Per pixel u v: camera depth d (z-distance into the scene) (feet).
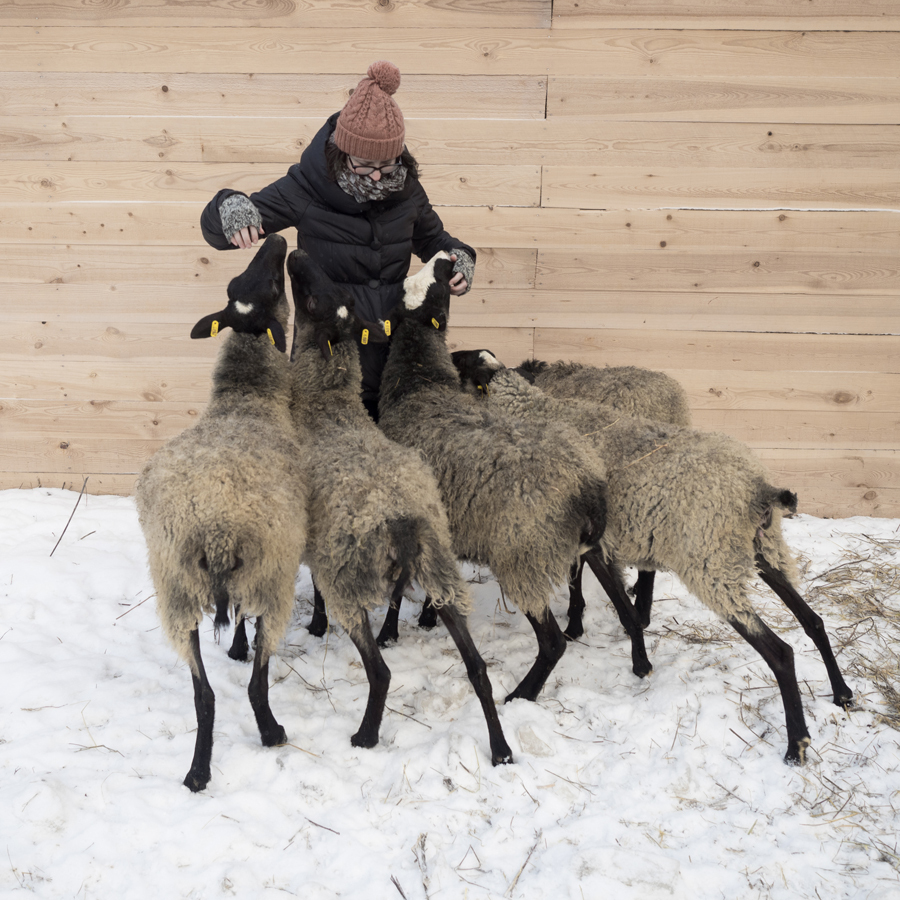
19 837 8.22
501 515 10.13
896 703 10.68
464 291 13.29
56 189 15.92
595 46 15.03
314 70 15.24
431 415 11.50
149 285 16.46
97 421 17.20
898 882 7.87
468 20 14.90
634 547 10.66
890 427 16.76
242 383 11.39
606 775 9.61
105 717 10.36
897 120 15.21
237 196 11.45
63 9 14.98
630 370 14.06
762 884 7.88
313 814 8.89
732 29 14.89
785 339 16.42
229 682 11.28
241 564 8.89
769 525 9.98
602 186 15.72
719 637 12.48
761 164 15.55
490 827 8.72
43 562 14.17
